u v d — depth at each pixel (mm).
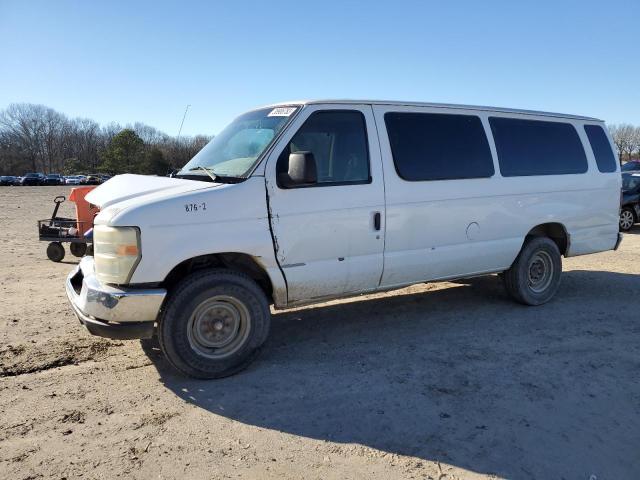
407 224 5168
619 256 10133
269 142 4555
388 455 3227
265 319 4477
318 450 3281
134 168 71562
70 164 103875
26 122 112562
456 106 5715
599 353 4871
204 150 5406
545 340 5219
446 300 6707
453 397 3984
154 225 3996
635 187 14367
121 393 4074
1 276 8469
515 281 6250
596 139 6887
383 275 5117
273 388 4160
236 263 4613
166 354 4184
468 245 5645
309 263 4660
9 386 4172
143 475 3016
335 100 4906
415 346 5070
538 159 6234
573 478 3008
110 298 3973
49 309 6336
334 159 4805
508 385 4188
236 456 3213
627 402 3918
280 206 4469
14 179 78812
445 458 3193
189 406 3865
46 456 3199
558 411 3773
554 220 6340
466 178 5578
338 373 4438
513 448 3299
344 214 4781
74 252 10516
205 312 4254
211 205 4184
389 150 5098
